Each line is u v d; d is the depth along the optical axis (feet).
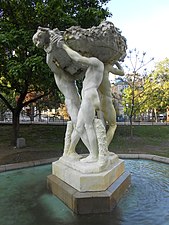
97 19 37.09
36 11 35.86
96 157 15.51
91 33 15.24
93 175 14.01
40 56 32.22
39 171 22.85
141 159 28.63
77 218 12.75
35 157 32.81
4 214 13.47
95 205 13.14
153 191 16.67
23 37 33.73
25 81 40.22
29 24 37.35
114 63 18.01
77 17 36.88
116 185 14.93
